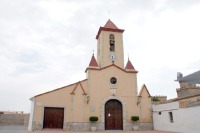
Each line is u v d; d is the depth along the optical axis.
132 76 24.61
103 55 26.58
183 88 26.12
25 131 18.66
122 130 21.92
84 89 22.69
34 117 20.23
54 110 21.19
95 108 22.19
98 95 22.75
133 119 22.48
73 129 20.81
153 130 22.19
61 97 21.53
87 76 23.61
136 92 24.02
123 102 23.22
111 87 23.47
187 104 17.56
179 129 18.38
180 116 18.41
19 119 35.59
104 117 22.16
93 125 21.50
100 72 23.70
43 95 21.12
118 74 24.23
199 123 15.83
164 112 21.17
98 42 29.77
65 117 21.00
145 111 23.48
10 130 20.08
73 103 21.64
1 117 35.06
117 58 26.92
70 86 22.20
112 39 27.91
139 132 19.03
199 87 25.41
